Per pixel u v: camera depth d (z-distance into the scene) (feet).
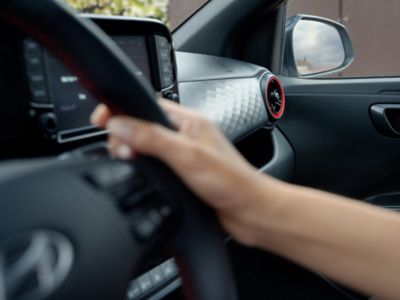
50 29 1.34
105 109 1.48
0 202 1.11
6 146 2.46
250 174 1.48
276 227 1.52
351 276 1.57
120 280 1.26
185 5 5.36
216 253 1.49
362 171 5.19
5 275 1.06
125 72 1.38
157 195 1.36
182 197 1.41
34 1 1.30
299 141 5.28
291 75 5.58
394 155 5.03
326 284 4.40
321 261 1.57
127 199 1.29
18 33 2.25
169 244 1.41
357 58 9.80
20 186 1.15
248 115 4.27
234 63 4.82
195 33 5.21
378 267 1.53
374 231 1.55
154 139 1.29
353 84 5.08
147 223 1.30
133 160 1.38
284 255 1.62
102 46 1.37
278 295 4.33
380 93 5.00
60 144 2.59
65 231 1.17
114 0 4.37
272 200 1.51
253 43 5.41
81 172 1.26
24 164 1.30
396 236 1.54
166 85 3.30
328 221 1.54
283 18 5.38
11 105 2.38
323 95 5.17
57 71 2.52
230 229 1.58
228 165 1.39
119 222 1.26
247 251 4.46
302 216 1.53
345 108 5.13
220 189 1.39
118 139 1.32
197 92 3.94
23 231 1.11
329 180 5.35
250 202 1.47
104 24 2.79
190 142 1.34
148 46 3.15
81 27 1.35
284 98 5.15
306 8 6.64
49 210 1.16
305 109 5.24
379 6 9.84
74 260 1.17
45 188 1.18
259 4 4.99
